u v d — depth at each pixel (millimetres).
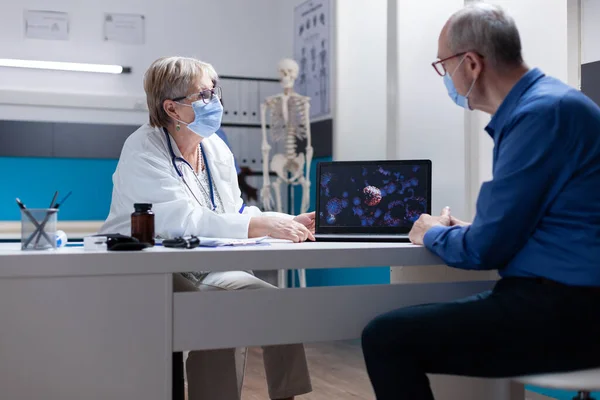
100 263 1449
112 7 5230
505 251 1455
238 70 5609
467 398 2033
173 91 2072
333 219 2031
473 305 1441
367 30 4594
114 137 5164
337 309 1638
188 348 1521
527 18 3330
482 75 1588
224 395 1960
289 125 4957
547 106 1438
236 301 1557
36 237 1558
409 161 2016
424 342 1407
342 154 4852
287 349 2137
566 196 1428
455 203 3600
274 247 1643
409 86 3674
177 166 2100
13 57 4980
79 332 1442
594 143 1438
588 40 2703
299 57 5418
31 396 1418
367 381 3359
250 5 5645
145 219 1661
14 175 4941
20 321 1411
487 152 3506
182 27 5434
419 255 1669
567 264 1398
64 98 5027
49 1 5062
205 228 1937
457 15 1611
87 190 5109
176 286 1948
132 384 1477
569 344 1384
